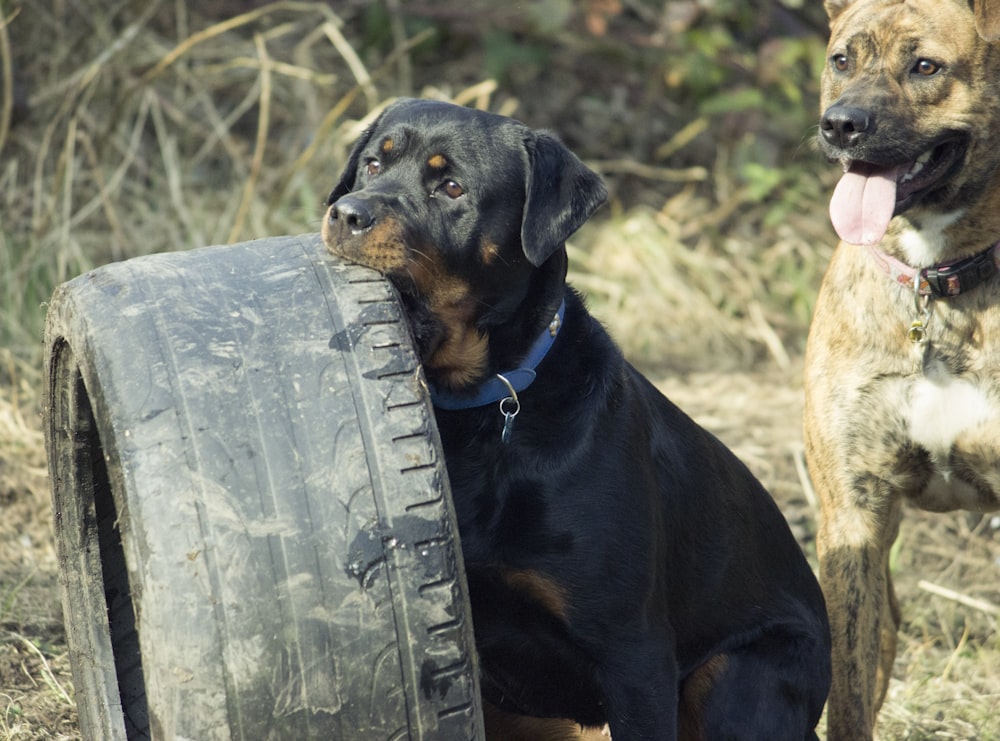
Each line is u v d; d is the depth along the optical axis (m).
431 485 4.05
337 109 11.87
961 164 6.24
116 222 11.43
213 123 13.11
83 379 4.38
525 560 5.07
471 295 5.23
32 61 12.70
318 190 12.69
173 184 12.06
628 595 5.11
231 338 4.09
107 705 4.93
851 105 6.19
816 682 6.01
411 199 5.17
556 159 5.36
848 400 6.48
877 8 6.50
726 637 5.86
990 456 6.35
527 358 5.29
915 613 8.64
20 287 10.59
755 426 10.80
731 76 15.16
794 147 14.80
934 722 7.21
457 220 5.19
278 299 4.25
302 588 3.83
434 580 3.99
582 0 14.85
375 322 4.26
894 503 6.66
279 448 3.93
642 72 15.33
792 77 14.93
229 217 12.12
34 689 6.23
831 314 6.67
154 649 3.79
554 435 5.15
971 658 8.14
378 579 3.91
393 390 4.14
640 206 14.17
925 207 6.34
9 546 7.77
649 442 5.57
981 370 6.26
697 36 14.53
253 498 3.85
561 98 15.07
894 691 7.67
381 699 3.89
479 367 5.23
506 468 5.10
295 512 3.87
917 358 6.31
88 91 11.83
